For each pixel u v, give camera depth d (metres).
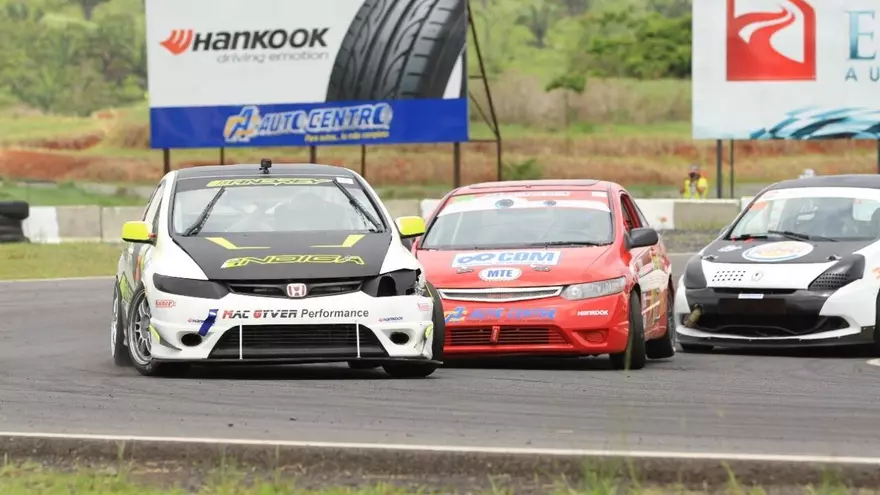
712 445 27.45
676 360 47.41
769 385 38.34
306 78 124.06
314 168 43.53
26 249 100.00
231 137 125.50
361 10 122.88
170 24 126.12
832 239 51.12
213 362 36.91
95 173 193.88
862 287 48.25
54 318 61.38
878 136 122.69
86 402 33.50
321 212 41.19
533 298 42.47
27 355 46.97
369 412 31.92
